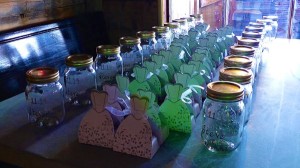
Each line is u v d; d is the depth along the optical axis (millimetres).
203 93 926
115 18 2297
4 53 1527
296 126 856
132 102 680
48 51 1799
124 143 706
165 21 2223
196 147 734
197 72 935
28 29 1707
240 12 2908
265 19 2111
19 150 741
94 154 713
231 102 683
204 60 1057
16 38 1617
